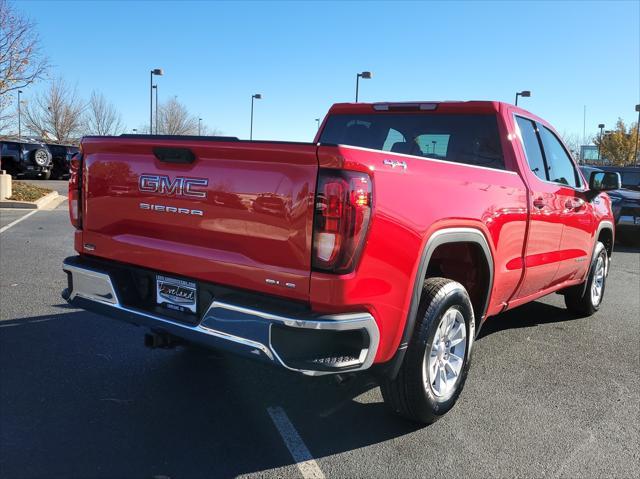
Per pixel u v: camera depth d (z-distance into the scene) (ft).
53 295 20.43
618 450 11.14
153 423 11.51
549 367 15.67
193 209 10.48
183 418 11.78
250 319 9.35
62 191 68.28
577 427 12.07
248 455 10.46
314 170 9.07
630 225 41.42
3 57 55.26
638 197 41.52
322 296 9.06
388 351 10.09
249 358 9.46
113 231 11.99
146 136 11.05
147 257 11.27
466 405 13.00
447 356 12.09
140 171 11.26
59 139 129.80
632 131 156.87
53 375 13.65
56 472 9.65
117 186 11.71
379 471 10.11
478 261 12.94
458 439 11.36
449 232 11.15
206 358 15.10
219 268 10.15
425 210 10.34
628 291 26.48
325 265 9.02
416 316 10.91
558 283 18.21
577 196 17.87
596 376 15.08
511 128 14.83
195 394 12.94
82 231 12.62
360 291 9.20
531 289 16.16
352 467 10.19
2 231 35.73
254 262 9.76
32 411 11.80
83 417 11.64
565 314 21.67
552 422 12.27
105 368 14.21
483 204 12.25
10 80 56.90
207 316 9.92
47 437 10.79
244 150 9.64
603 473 10.29
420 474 10.06
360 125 17.08
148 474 9.71
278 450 10.68
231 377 13.97
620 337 18.81
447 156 15.48
